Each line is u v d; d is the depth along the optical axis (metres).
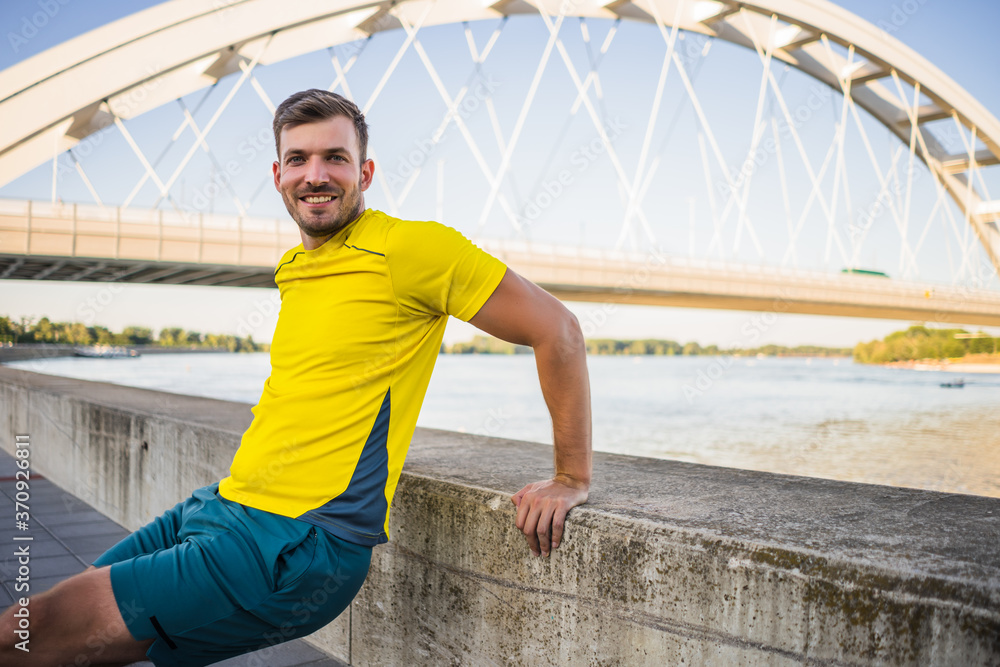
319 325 1.30
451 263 1.29
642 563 1.22
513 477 1.68
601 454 2.12
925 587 0.93
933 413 37.22
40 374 7.49
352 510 1.28
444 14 33.06
